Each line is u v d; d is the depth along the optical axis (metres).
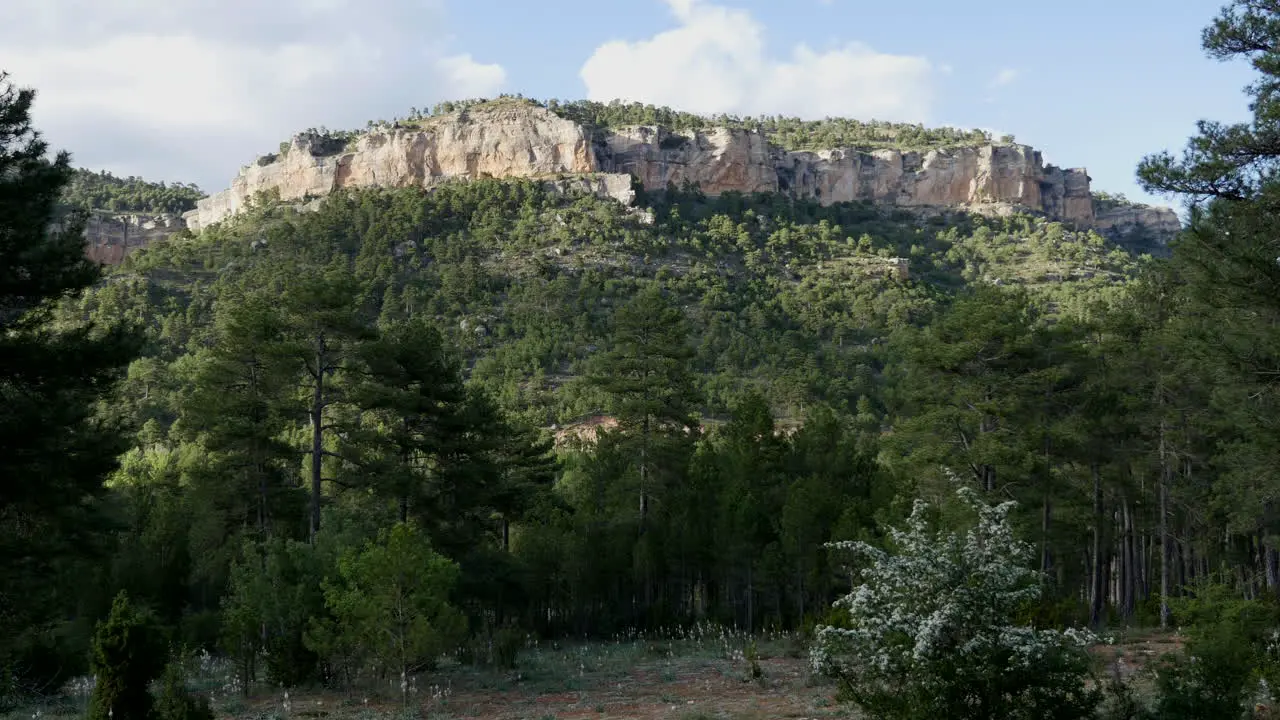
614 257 161.88
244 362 36.59
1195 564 42.16
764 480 42.97
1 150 19.38
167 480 42.88
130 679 14.18
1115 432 35.44
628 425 46.50
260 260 149.75
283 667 24.77
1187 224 16.58
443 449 38.00
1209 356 19.20
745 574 38.78
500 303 141.50
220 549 34.53
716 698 21.08
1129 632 30.17
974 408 34.06
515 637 29.67
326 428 35.47
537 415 94.44
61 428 20.12
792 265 177.38
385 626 22.77
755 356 125.75
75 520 21.89
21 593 21.52
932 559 12.16
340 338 35.66
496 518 43.84
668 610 40.22
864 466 44.12
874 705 12.04
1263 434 19.94
